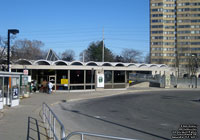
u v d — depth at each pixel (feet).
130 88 144.46
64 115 45.68
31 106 56.18
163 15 332.80
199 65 233.55
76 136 28.04
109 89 119.03
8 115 42.04
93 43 259.60
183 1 329.72
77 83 109.40
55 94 93.30
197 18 327.26
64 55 293.43
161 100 78.18
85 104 66.13
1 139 24.23
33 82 102.01
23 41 217.56
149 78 174.09
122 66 122.11
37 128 30.25
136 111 51.70
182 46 324.39
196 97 91.50
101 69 114.62
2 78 52.44
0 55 89.35
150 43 336.08
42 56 243.81
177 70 258.37
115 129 32.14
